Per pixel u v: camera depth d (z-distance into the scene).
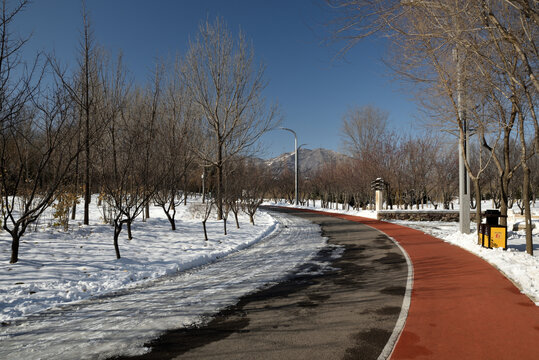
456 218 22.14
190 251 10.24
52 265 7.55
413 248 11.29
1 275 6.60
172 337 4.27
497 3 7.67
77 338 4.24
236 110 19.64
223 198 17.83
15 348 3.96
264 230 15.86
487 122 10.70
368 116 41.22
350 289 6.45
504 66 8.25
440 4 5.83
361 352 3.81
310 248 11.48
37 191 10.79
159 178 11.76
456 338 4.16
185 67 18.97
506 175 11.52
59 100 7.27
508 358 3.64
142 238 11.67
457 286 6.57
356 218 24.05
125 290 6.45
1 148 7.71
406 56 6.87
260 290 6.42
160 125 12.80
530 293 6.02
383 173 29.41
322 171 44.81
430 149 28.39
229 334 4.36
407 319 4.84
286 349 3.91
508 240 12.67
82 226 12.37
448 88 9.56
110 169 10.58
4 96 6.49
